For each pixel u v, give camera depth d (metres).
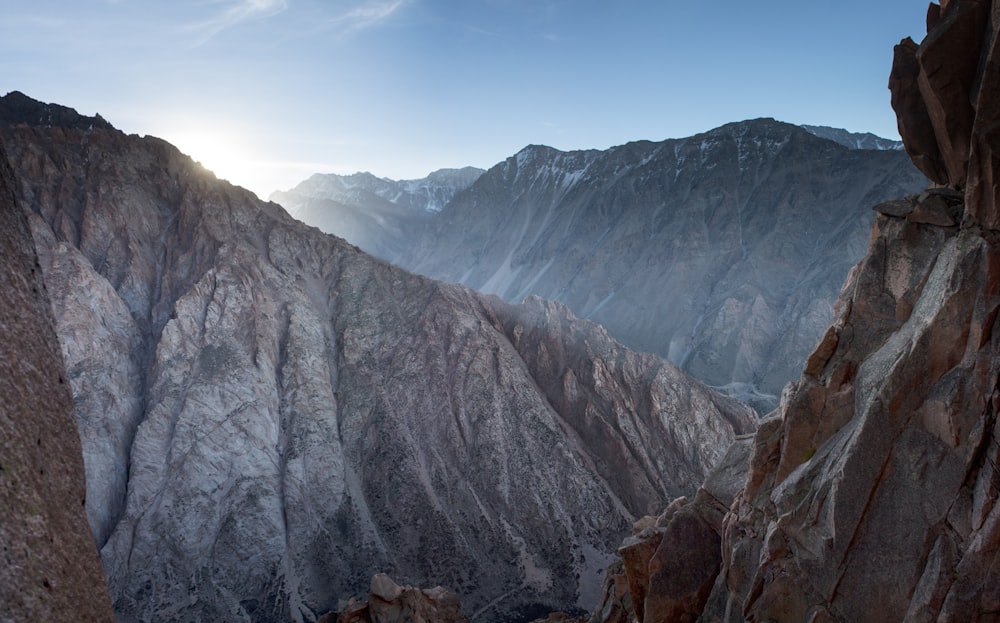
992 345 18.75
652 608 28.22
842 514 20.30
